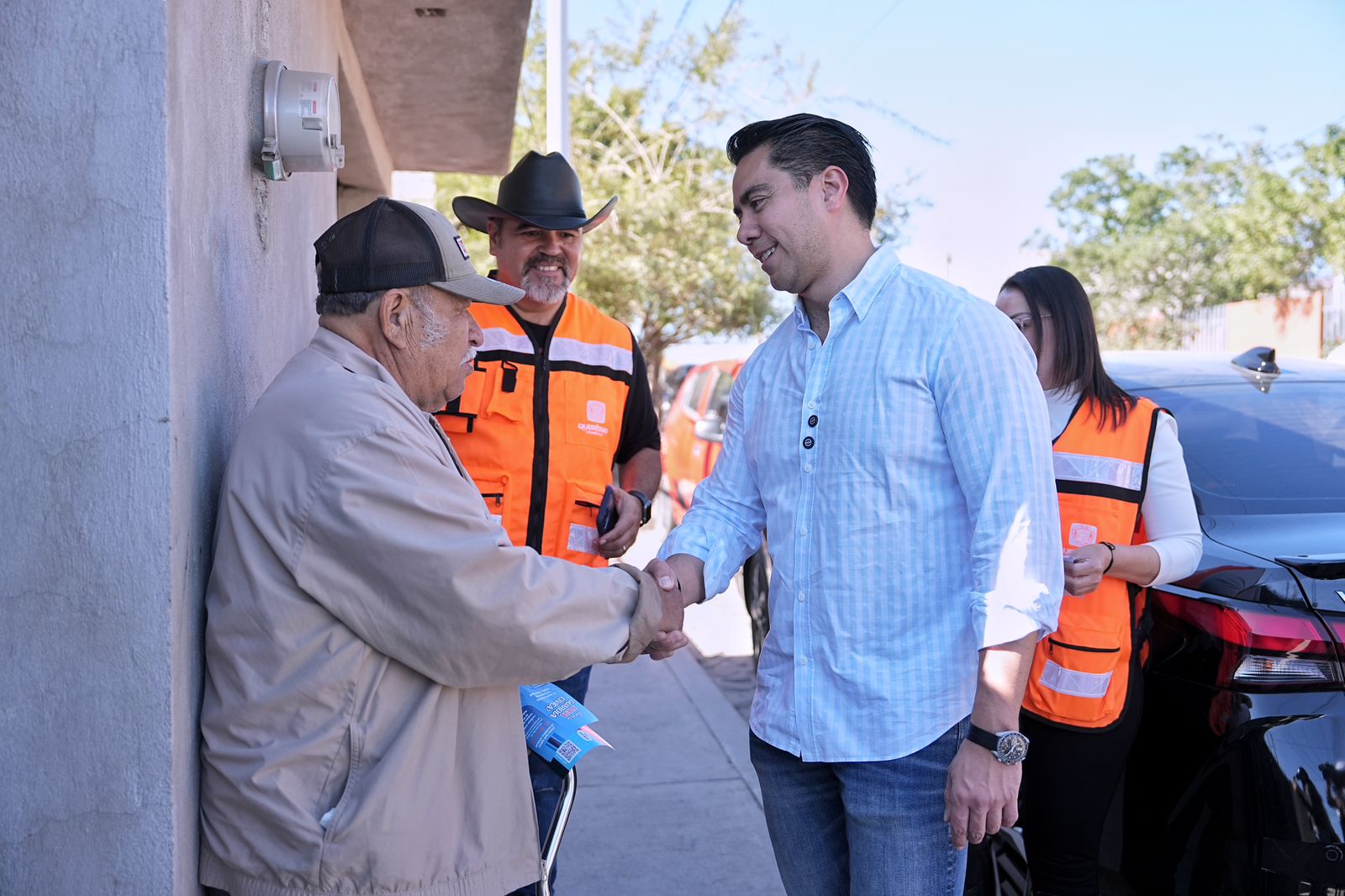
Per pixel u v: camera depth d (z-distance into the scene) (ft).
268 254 8.18
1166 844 8.32
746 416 7.65
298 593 5.37
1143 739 8.62
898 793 6.47
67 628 4.95
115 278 4.86
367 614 5.35
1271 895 7.62
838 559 6.59
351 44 17.34
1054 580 6.17
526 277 9.43
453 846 5.68
